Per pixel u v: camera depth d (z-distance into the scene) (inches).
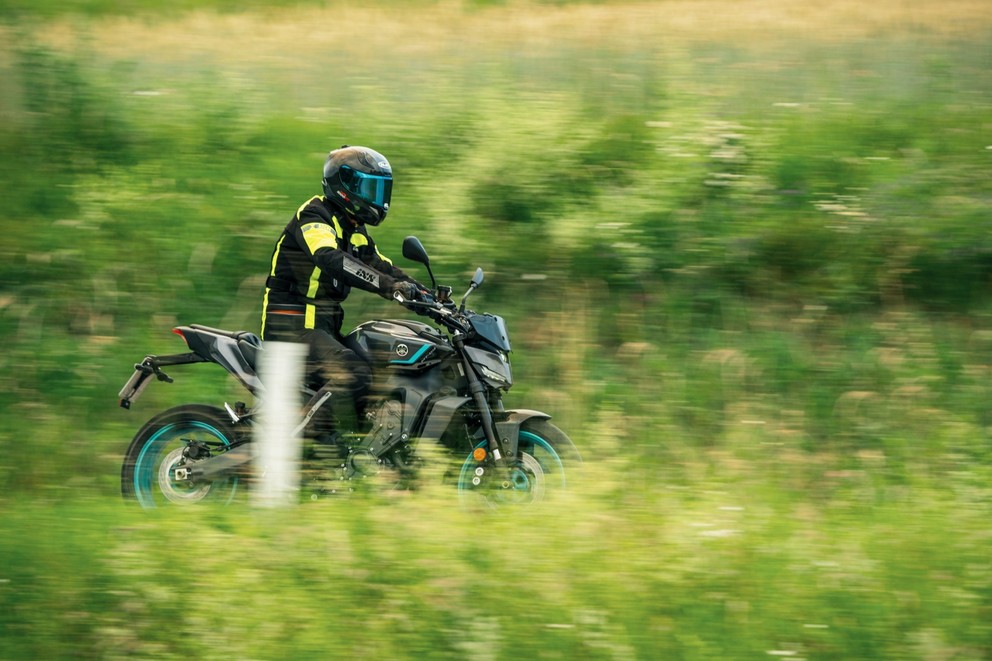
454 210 1109.1
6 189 1163.3
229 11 2199.8
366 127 1318.9
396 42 1859.0
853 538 660.1
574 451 758.5
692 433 874.1
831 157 1182.9
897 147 1232.8
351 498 703.7
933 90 1428.4
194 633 557.6
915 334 973.8
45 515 690.2
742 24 1910.7
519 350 990.4
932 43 1681.8
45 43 1427.2
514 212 1131.9
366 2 2301.9
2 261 1061.8
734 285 1045.8
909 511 714.2
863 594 589.9
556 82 1502.2
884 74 1512.1
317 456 748.0
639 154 1194.0
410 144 1261.1
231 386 940.6
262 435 690.8
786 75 1520.7
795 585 595.8
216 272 1067.9
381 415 752.3
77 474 810.2
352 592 583.2
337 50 1782.7
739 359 948.0
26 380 942.4
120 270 1059.3
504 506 701.3
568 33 1878.7
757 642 550.6
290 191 1162.6
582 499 681.6
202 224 1111.0
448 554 609.3
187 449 753.6
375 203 791.1
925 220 1067.9
